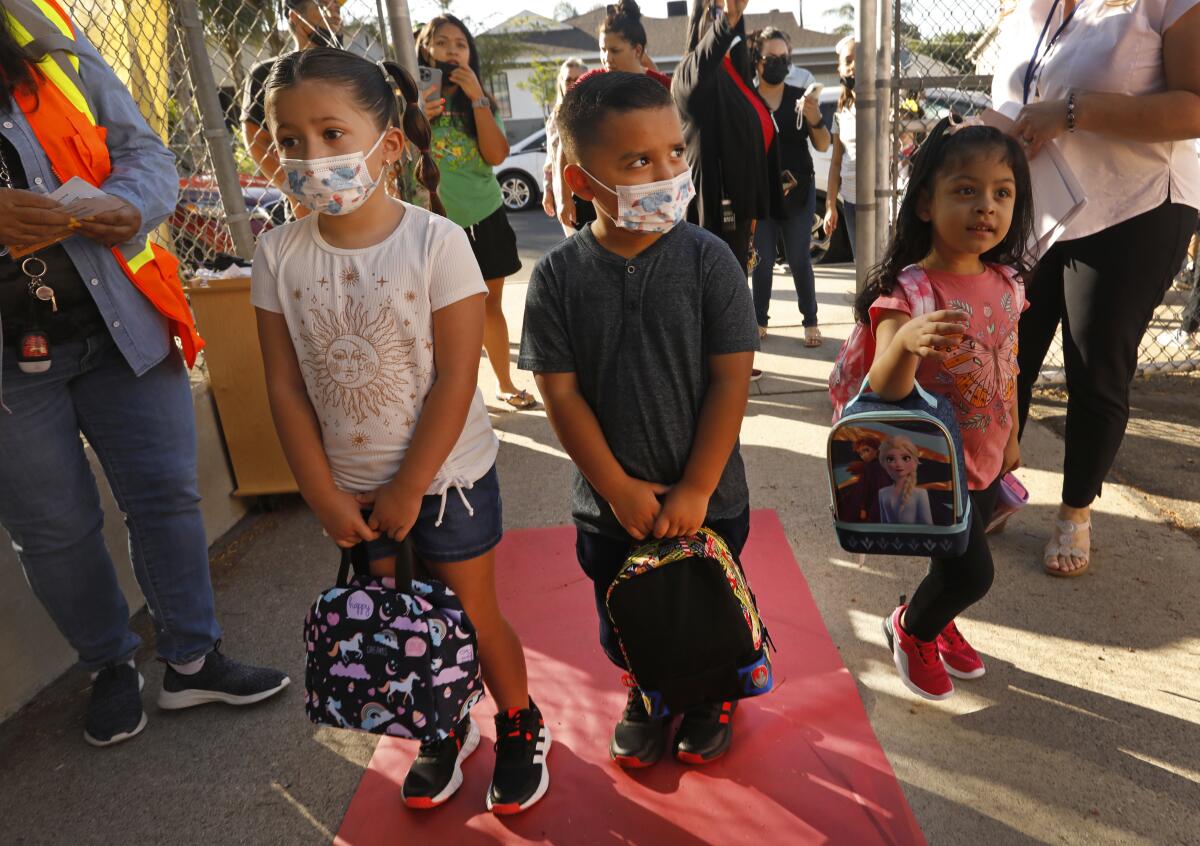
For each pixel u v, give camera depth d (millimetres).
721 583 1642
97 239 1881
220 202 3748
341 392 1646
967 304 1911
